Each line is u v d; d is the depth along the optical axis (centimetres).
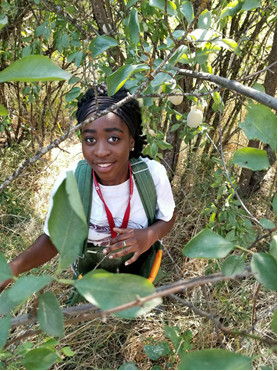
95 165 112
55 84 328
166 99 162
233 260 67
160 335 167
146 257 148
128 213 131
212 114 249
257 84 108
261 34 266
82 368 156
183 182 260
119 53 176
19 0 217
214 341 158
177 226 230
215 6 188
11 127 322
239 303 175
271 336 155
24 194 263
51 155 310
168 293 46
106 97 112
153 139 156
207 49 104
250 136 66
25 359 66
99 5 161
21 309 159
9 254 208
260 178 240
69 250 52
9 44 278
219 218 173
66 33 157
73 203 44
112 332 168
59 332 53
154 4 104
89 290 48
